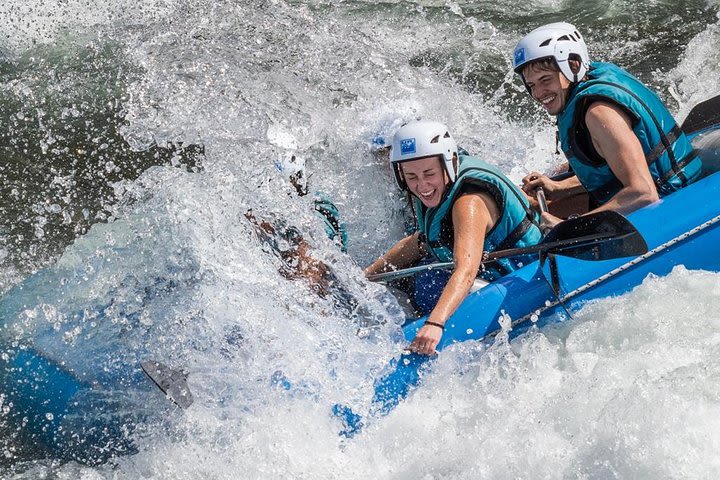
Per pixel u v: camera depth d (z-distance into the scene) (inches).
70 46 1202.6
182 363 674.2
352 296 700.0
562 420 585.0
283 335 678.5
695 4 1327.5
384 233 832.9
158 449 656.4
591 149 734.5
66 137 1057.5
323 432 644.1
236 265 725.9
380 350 668.1
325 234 726.5
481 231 665.6
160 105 1025.5
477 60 1245.1
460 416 632.4
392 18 1365.7
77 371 692.1
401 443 630.5
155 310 712.4
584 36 1290.6
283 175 749.3
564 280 685.9
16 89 1143.0
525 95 1153.4
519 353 668.1
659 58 1208.2
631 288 687.1
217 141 949.2
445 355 661.3
